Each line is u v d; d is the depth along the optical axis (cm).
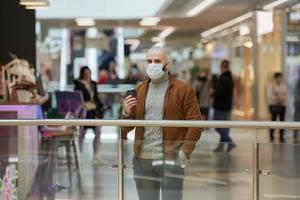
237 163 609
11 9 1093
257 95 1850
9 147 612
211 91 1817
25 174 616
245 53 2158
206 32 2170
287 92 1588
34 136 648
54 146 621
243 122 556
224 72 1414
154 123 555
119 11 1590
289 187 603
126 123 558
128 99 572
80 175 620
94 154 617
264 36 1798
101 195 614
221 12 1530
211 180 604
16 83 842
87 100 1146
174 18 1684
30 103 795
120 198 605
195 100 572
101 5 1583
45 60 2261
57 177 623
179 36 2417
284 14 1530
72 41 2297
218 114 1410
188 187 598
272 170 605
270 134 845
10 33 1095
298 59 1619
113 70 2212
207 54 2938
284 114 1531
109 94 1745
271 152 604
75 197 622
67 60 2284
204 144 596
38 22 1772
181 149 582
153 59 567
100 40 2322
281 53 1672
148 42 2645
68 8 1534
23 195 616
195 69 2862
